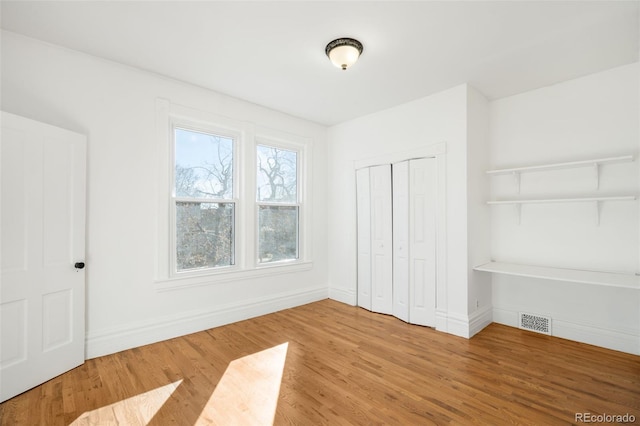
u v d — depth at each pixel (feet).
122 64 9.37
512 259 11.35
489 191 11.84
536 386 7.25
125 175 9.39
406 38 7.95
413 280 11.87
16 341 6.92
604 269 9.50
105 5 6.69
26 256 7.14
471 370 8.04
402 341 10.02
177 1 6.58
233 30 7.65
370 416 6.21
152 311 9.89
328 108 13.00
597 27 7.45
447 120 10.98
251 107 12.42
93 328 8.79
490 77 10.09
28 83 7.90
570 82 10.23
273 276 13.26
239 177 12.18
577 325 9.94
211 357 8.85
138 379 7.63
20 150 7.07
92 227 8.79
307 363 8.49
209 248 11.41
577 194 9.99
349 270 14.53
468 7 6.77
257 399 6.81
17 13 6.95
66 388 7.21
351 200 14.44
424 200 11.65
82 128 8.66
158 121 10.02
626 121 9.23
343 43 7.93
